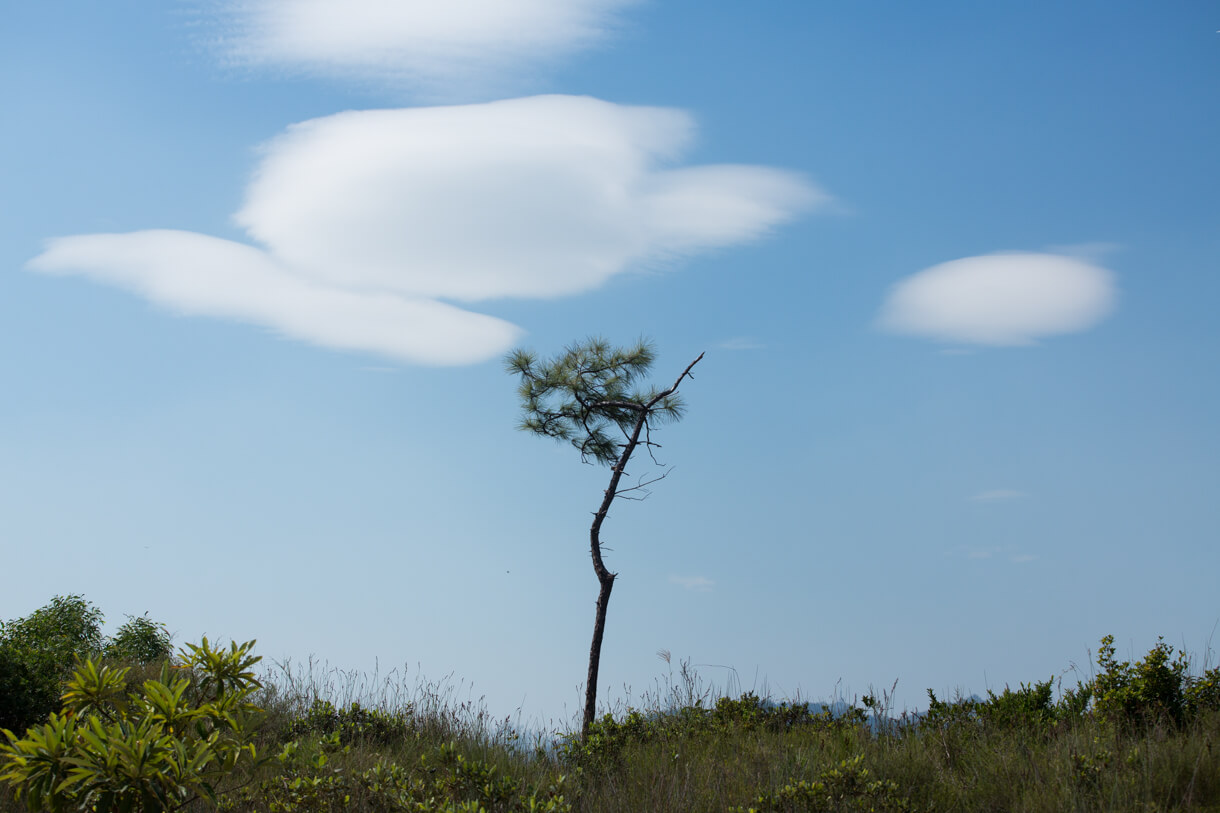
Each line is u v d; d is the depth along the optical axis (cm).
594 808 626
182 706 451
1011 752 668
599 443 1163
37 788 387
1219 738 631
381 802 555
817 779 621
